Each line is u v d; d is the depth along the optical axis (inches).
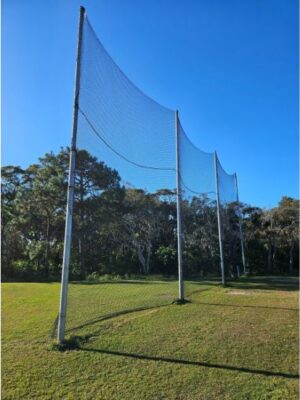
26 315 280.7
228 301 344.5
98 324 244.7
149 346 204.1
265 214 1221.7
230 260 697.0
